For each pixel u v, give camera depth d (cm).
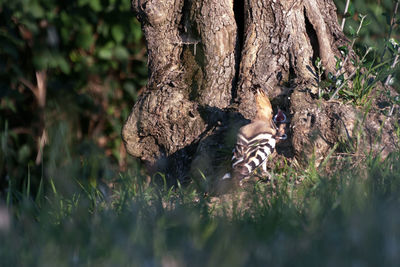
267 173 930
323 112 981
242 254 496
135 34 1552
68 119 1563
